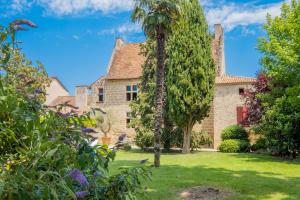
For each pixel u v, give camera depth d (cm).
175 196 745
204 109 1883
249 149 1883
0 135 208
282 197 733
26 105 222
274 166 1223
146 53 2270
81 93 3077
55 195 167
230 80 2405
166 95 2033
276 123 1534
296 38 1436
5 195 167
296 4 1518
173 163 1322
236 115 2342
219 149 2009
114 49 3045
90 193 216
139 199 662
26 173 174
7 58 217
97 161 226
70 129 228
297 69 1483
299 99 1415
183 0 1402
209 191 789
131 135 2720
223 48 2859
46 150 190
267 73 1653
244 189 809
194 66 1838
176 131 2075
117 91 2852
